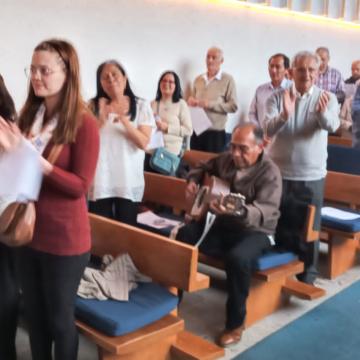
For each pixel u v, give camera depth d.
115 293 2.01
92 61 4.26
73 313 1.77
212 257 2.65
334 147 4.27
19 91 3.84
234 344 2.46
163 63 4.82
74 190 1.61
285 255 2.73
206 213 2.72
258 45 5.73
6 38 3.71
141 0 4.51
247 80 5.71
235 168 2.74
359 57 7.36
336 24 6.78
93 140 1.65
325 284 3.29
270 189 2.61
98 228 2.42
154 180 3.38
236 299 2.46
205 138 4.79
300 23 6.20
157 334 1.90
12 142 1.47
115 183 2.75
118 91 2.70
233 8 5.35
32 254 1.69
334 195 3.62
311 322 2.72
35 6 3.82
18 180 1.44
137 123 2.78
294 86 2.95
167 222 3.12
